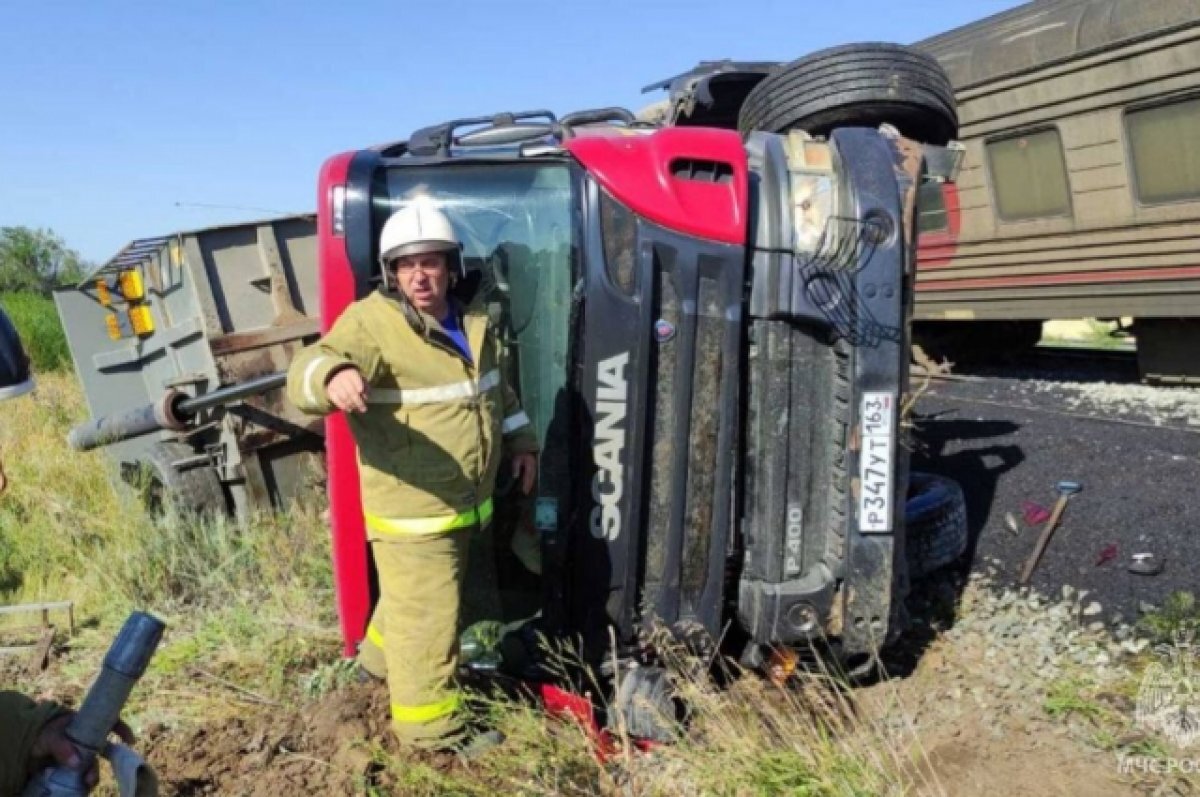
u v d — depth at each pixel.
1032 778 3.34
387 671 3.63
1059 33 9.91
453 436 3.35
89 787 2.26
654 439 3.69
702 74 5.90
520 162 3.74
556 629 3.84
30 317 19.52
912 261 3.77
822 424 3.74
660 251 3.58
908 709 3.83
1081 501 5.69
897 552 3.92
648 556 3.75
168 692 4.34
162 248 6.89
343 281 3.61
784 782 3.20
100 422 6.54
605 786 3.36
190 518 6.32
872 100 4.58
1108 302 9.90
